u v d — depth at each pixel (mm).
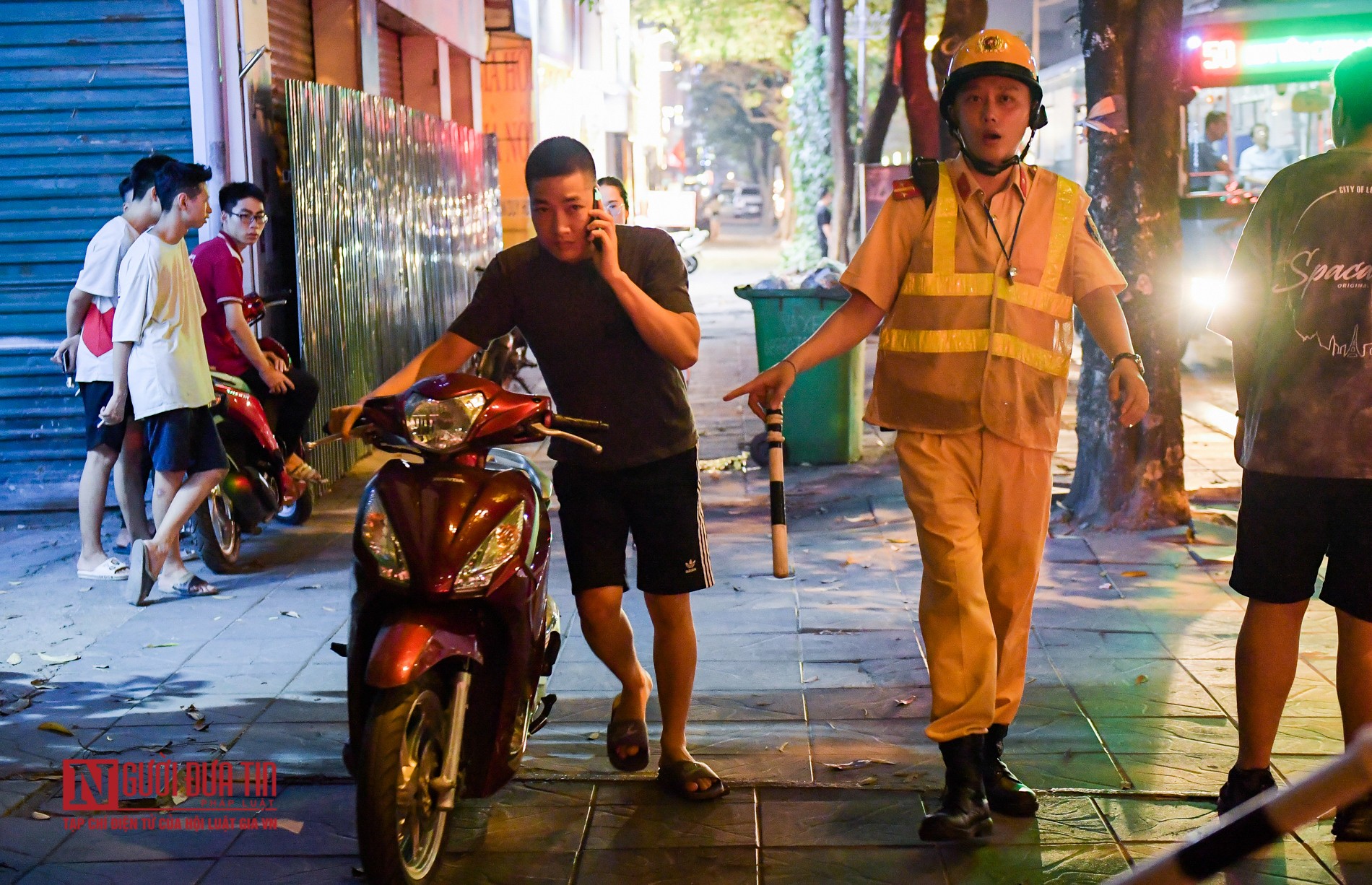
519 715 3787
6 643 5820
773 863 3760
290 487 7262
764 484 8961
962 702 3791
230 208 7184
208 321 7207
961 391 3801
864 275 3855
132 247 6316
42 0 7988
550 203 3656
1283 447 3729
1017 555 3914
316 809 4145
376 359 10188
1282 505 3762
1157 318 7277
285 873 3744
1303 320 3701
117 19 7980
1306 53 13977
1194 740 4551
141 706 5031
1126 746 4504
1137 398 3740
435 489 3506
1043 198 3807
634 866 3768
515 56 19062
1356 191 3646
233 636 5898
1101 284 3789
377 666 3266
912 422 3863
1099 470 7520
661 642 4105
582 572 3988
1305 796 1174
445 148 12664
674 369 3965
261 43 8398
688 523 4000
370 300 10062
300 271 8500
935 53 13719
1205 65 14070
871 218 19016
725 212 83312
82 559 6941
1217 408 11688
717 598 6355
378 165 10336
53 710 4992
